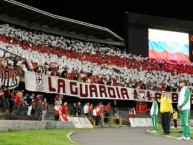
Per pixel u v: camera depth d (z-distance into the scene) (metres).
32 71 27.39
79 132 16.94
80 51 37.66
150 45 42.31
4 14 34.38
